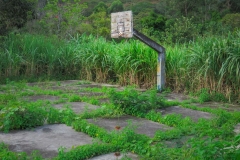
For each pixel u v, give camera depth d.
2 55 10.52
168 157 3.60
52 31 18.03
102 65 10.25
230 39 7.88
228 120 5.36
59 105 6.79
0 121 4.91
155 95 6.77
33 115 5.10
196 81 8.23
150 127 5.20
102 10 27.50
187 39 17.72
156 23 22.28
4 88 8.58
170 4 31.38
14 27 14.52
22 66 11.11
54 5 18.69
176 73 8.79
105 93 8.30
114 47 10.62
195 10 29.59
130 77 9.62
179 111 6.39
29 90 8.57
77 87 9.44
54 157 3.71
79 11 19.45
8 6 14.26
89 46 11.12
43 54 11.17
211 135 4.43
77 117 5.35
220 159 3.03
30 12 15.13
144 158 3.67
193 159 3.43
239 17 24.16
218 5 31.88
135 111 5.98
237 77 7.27
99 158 3.79
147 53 9.20
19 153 3.78
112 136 4.37
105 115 5.82
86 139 4.50
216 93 7.66
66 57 11.57
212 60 7.63
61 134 4.72
